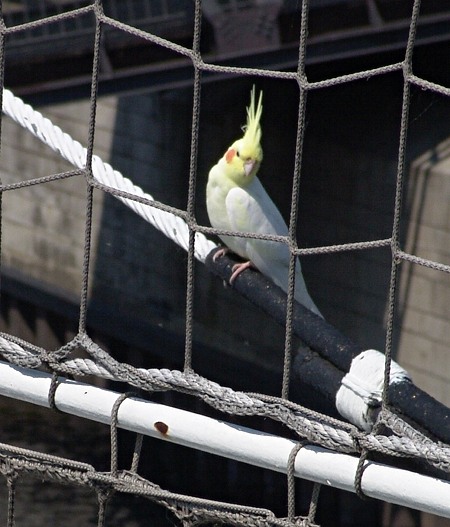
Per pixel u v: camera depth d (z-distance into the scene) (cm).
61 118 2089
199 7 449
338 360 467
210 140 1805
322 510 1476
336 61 1623
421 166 1536
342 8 1401
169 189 1898
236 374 1805
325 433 386
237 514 412
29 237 2234
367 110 1648
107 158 2025
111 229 2053
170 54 1477
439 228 1516
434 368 1554
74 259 2141
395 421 388
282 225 872
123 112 1973
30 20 1791
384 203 1593
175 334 1923
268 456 394
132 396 425
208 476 1596
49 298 2136
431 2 1373
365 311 1642
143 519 1502
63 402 434
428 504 362
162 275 1947
